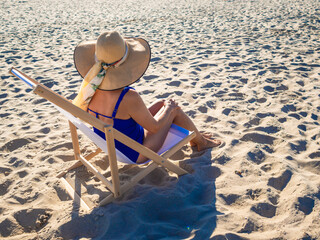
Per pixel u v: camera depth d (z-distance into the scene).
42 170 2.63
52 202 2.27
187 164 2.63
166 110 2.35
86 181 2.53
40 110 3.99
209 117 3.53
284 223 1.96
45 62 6.02
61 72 5.42
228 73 5.00
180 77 4.89
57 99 1.72
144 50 2.07
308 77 4.70
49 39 7.91
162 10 12.51
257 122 3.39
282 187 2.34
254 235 1.88
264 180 2.38
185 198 2.24
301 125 3.26
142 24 9.59
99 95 2.09
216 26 8.84
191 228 1.97
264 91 4.21
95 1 16.38
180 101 4.04
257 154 2.72
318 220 1.94
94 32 8.61
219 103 3.92
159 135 2.40
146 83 4.77
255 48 6.41
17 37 8.16
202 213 2.09
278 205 2.13
